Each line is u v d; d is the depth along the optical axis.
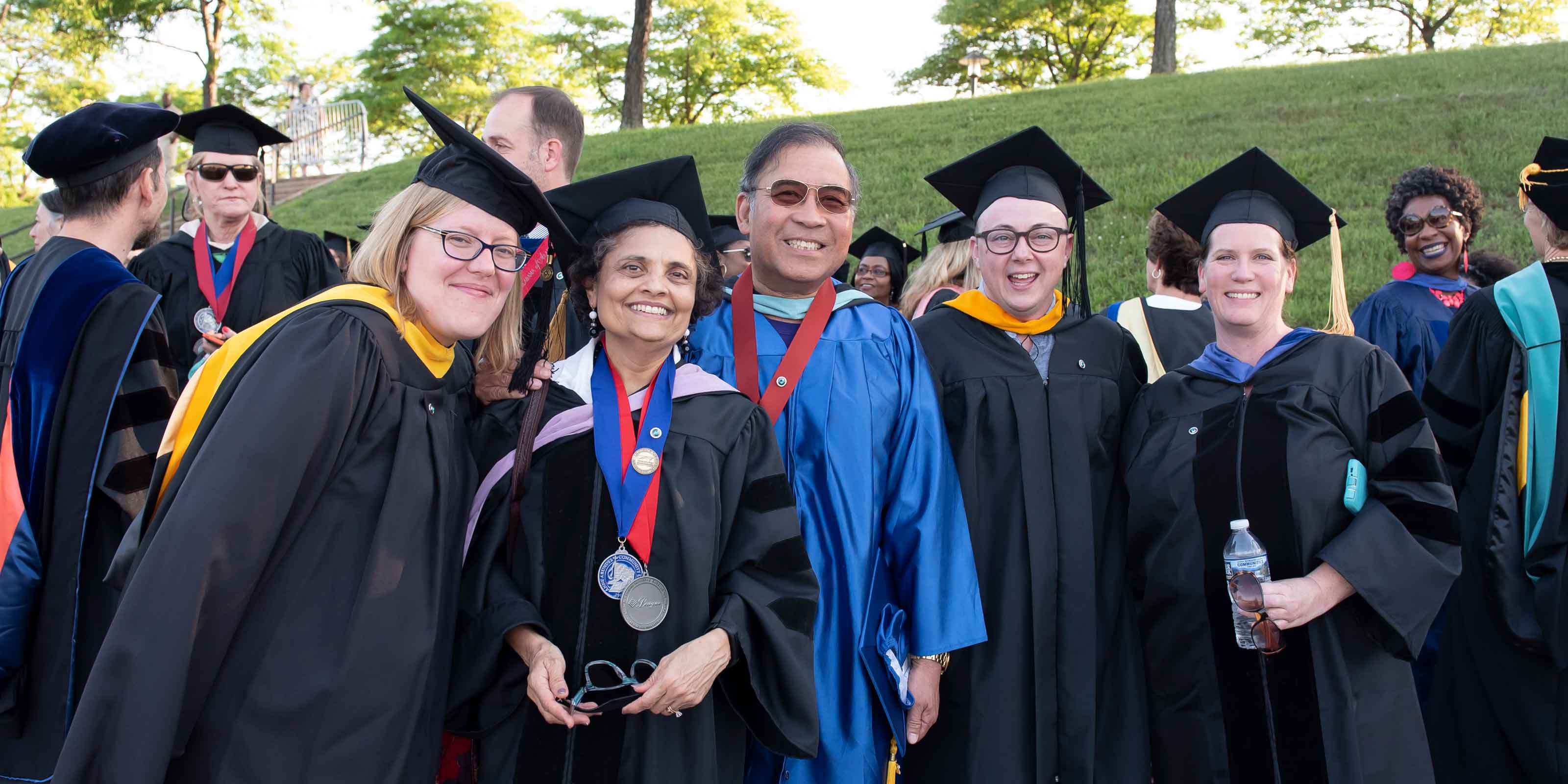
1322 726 2.54
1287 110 15.83
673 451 2.25
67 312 2.73
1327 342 2.78
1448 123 13.48
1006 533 2.79
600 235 2.31
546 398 2.37
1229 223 2.83
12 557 2.62
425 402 2.06
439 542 2.02
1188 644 2.69
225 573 1.74
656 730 2.14
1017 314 2.96
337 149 26.84
